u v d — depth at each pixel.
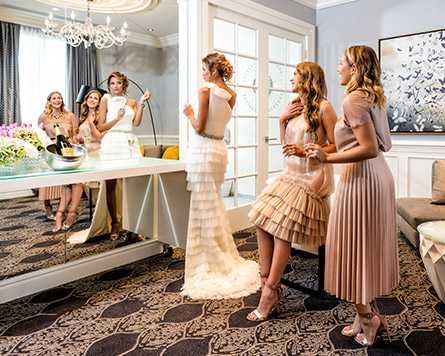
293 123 2.16
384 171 1.72
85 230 2.73
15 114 2.31
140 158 3.03
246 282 2.51
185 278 2.56
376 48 4.46
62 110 2.54
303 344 1.80
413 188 4.27
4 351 1.75
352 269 1.68
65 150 2.29
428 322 2.00
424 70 4.09
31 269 2.43
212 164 2.59
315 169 2.07
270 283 2.05
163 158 3.19
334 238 1.74
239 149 3.97
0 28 2.23
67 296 2.38
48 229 2.52
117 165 2.58
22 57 2.33
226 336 1.88
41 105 2.43
